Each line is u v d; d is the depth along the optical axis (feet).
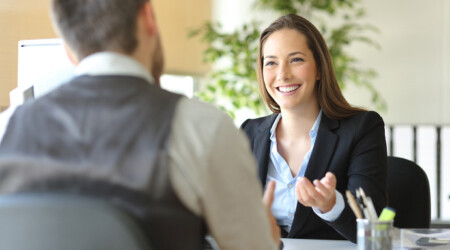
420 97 14.84
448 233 5.82
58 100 3.43
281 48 6.99
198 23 15.28
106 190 3.12
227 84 14.67
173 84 15.35
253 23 14.53
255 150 7.27
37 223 2.83
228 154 3.33
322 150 6.80
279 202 6.89
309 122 7.10
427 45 14.79
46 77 6.31
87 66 3.53
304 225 6.54
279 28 7.13
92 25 3.49
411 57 14.89
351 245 5.89
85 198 2.86
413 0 14.85
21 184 3.22
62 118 3.34
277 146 7.20
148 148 3.18
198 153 3.24
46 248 2.84
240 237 3.40
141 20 3.58
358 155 6.66
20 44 6.75
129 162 3.16
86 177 3.15
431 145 14.76
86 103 3.37
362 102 15.20
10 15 11.66
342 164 6.70
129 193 3.11
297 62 6.97
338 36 14.15
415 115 14.88
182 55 14.89
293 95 6.97
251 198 3.44
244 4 15.60
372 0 15.11
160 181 3.14
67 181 3.17
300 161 7.03
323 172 6.72
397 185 7.36
